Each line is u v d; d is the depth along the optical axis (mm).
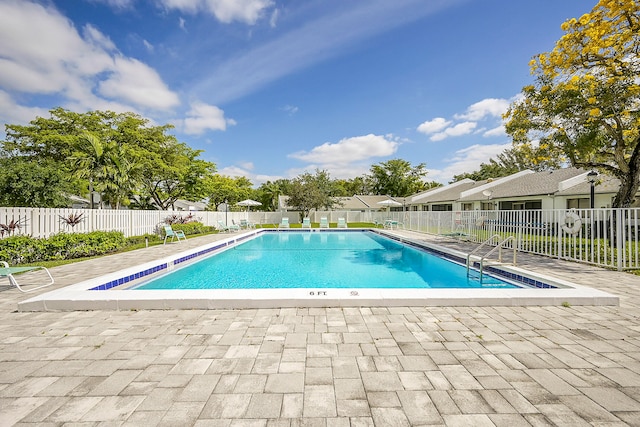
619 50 8305
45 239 8367
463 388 2178
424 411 1918
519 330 3285
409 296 4133
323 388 2184
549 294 4219
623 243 6457
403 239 14477
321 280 7441
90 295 4207
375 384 2236
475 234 12281
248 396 2088
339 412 1915
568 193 16688
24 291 5066
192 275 7996
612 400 2033
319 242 15930
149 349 2844
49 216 9555
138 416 1881
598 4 8195
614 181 15328
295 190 31250
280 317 3703
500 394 2102
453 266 8852
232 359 2637
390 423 1811
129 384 2248
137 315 3812
